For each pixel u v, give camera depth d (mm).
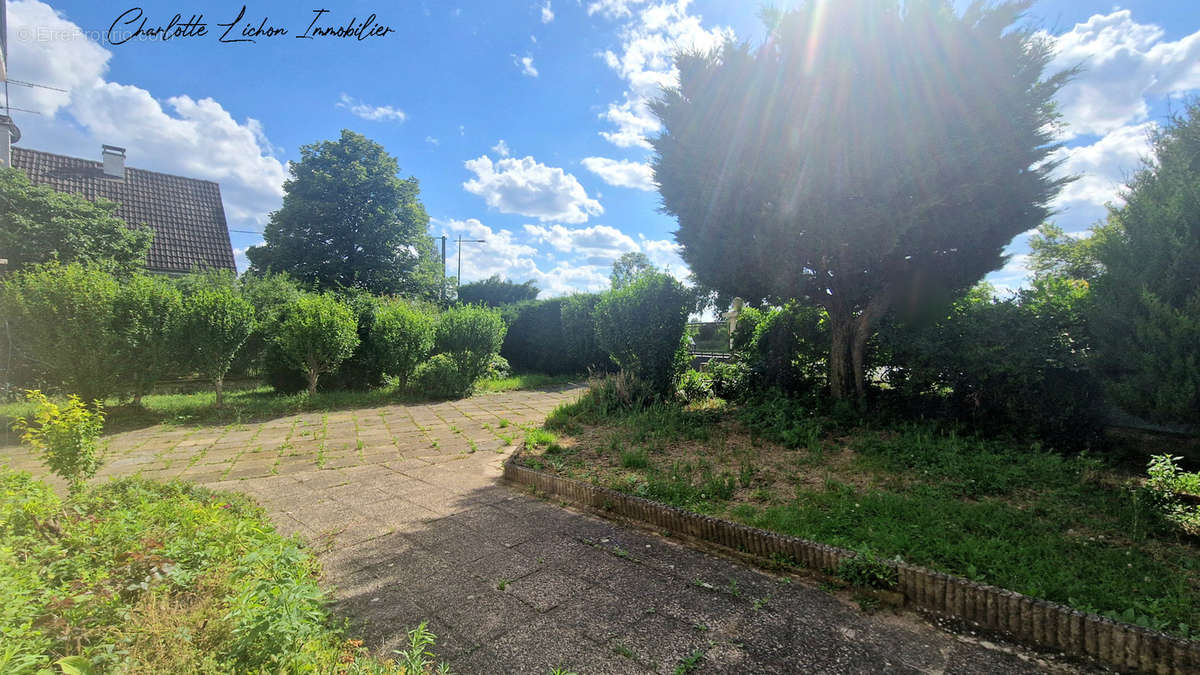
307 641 2100
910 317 6230
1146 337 3908
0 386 9078
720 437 6195
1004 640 2322
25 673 1591
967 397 5746
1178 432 4508
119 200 18016
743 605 2676
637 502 4000
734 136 6441
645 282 8812
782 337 7820
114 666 1757
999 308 5543
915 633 2396
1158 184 4133
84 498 3615
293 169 21031
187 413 9312
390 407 10539
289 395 11484
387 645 2355
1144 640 2064
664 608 2660
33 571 2291
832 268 6402
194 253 18203
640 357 8758
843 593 2770
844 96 5609
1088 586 2559
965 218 5359
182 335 9102
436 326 12797
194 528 3084
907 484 4273
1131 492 3711
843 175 5562
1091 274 5062
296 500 4664
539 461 5488
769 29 6367
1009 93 5070
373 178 21672
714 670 2148
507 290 26875
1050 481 4027
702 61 6816
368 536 3746
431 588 2920
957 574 2736
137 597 2316
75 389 8297
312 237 21000
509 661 2232
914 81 5312
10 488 3414
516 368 17828
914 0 5398
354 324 11359
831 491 4160
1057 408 5074
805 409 6828
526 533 3771
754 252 6566
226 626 2078
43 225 11883
